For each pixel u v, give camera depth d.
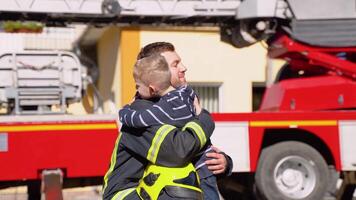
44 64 8.20
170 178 3.01
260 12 9.21
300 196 8.48
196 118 3.17
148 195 3.02
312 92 9.27
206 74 15.57
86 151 7.77
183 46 15.39
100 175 7.78
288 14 9.35
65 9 8.98
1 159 7.57
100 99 9.85
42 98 8.19
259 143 8.44
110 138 7.83
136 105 3.17
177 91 3.16
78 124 7.76
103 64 17.22
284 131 8.67
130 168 3.12
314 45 9.39
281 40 9.52
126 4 9.18
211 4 9.48
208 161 3.31
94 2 9.05
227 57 15.66
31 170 7.62
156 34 15.20
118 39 15.27
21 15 9.09
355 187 9.13
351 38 9.40
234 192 9.33
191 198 3.00
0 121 7.58
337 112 8.65
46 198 7.38
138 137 3.06
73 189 7.79
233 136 8.39
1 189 7.73
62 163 7.68
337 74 9.39
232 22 9.93
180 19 9.69
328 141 8.61
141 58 3.26
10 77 8.08
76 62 8.33
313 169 8.52
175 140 2.98
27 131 7.64
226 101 15.70
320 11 9.38
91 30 16.36
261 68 15.84
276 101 9.55
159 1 9.30
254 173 8.59
